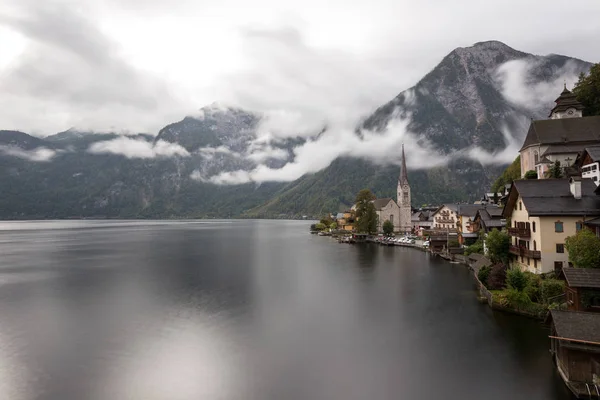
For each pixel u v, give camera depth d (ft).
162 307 197.06
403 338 148.36
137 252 456.04
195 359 131.64
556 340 121.39
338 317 176.04
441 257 371.35
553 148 344.69
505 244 229.66
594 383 101.24
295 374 120.06
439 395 106.32
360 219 600.80
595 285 130.72
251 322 170.40
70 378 119.14
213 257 399.85
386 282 253.24
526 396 104.68
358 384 113.19
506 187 390.42
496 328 156.87
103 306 200.44
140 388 112.68
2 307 200.34
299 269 313.94
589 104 417.49
